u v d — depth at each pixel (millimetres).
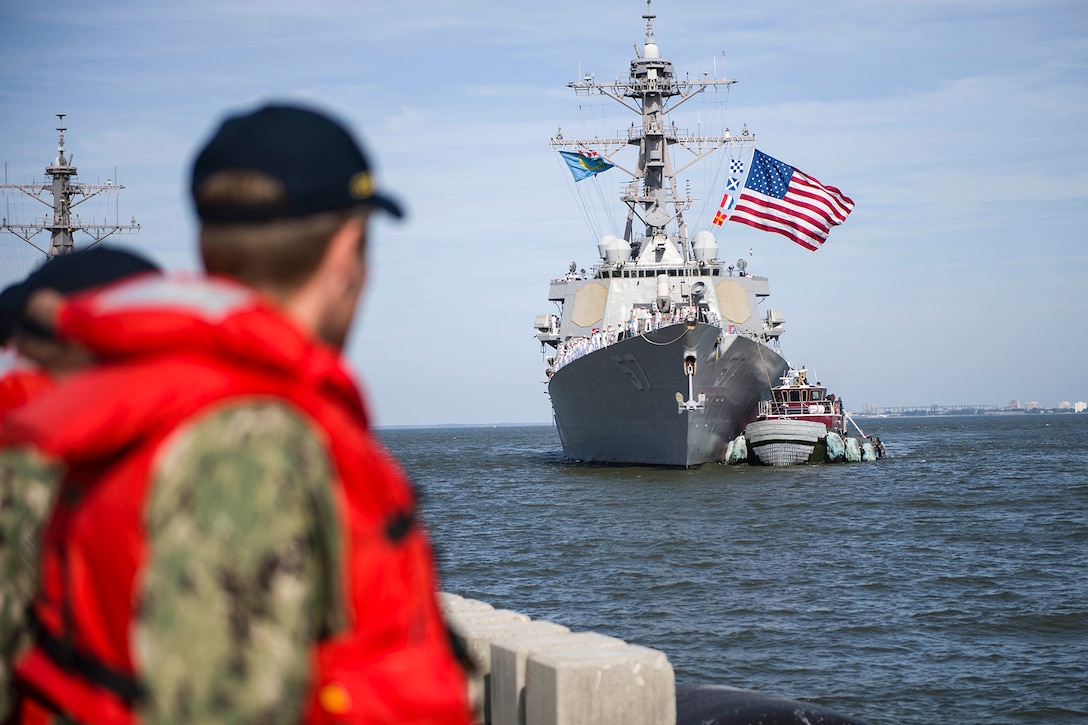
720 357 47344
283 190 1738
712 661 16922
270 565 1480
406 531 1751
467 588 23984
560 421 61250
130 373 1608
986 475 57219
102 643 1646
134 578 1565
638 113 57469
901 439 132375
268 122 1784
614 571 25781
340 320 1894
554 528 34750
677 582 24031
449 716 1678
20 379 2766
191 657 1440
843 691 15195
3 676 2213
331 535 1595
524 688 6129
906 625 19344
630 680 5684
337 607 1628
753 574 24953
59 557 1793
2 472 2312
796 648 17688
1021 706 14422
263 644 1465
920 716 14070
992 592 22500
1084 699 14688
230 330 1592
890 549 29031
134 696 1616
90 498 1637
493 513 40156
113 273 2801
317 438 1628
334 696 1597
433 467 78312
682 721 5605
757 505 40125
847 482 50344
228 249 1778
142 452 1571
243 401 1592
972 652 17359
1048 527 33750
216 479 1510
